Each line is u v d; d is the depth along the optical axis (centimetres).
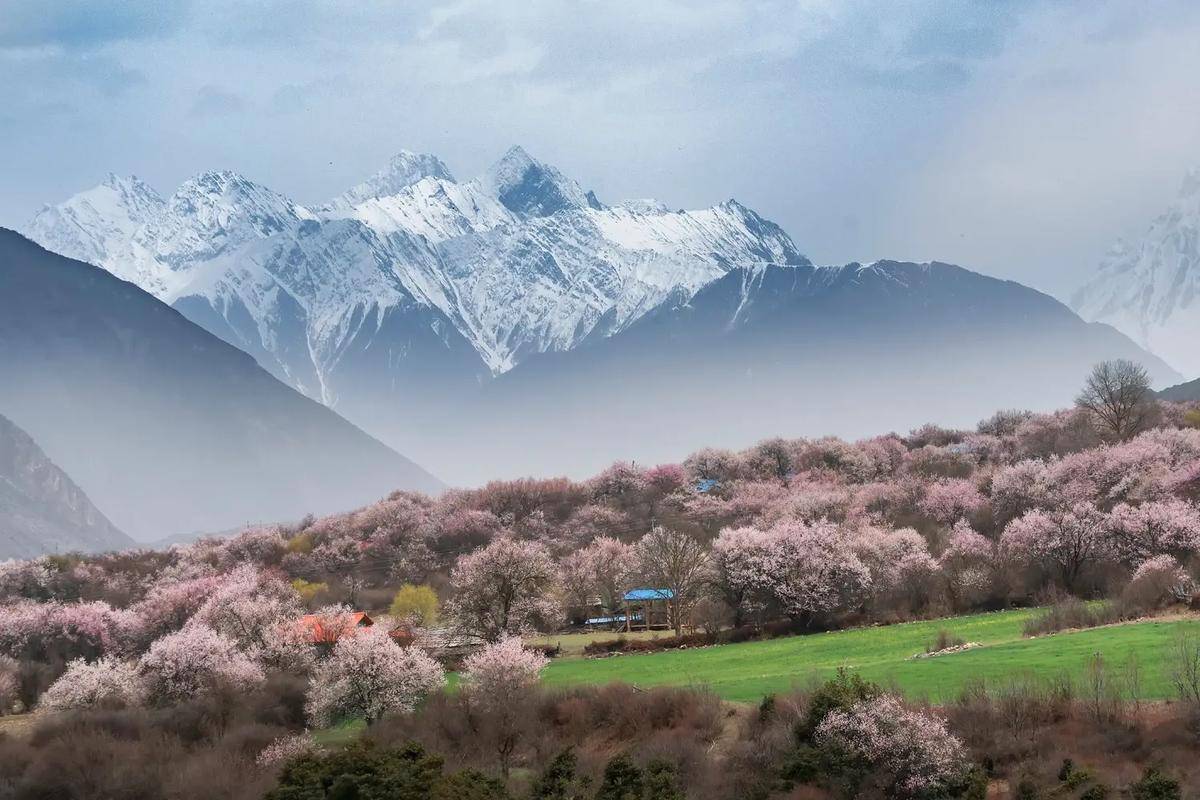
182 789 13938
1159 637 15312
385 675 15575
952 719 12262
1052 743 11662
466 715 14788
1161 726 11612
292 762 13000
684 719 13800
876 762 11450
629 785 11938
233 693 16812
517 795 12425
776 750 12212
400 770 12412
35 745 15838
